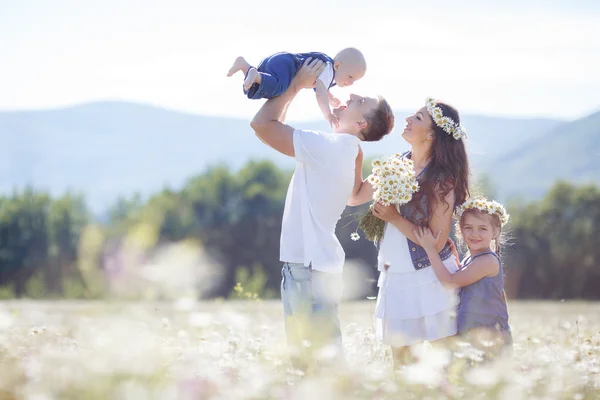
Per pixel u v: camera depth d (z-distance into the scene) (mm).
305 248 6273
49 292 57375
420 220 6598
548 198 64500
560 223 62969
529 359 6320
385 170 6566
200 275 66062
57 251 73625
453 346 6348
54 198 77812
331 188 6383
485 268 6523
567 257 62500
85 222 76000
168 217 71938
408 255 6594
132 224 70688
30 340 6629
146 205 73562
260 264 68812
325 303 6312
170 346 6109
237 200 74125
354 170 6551
